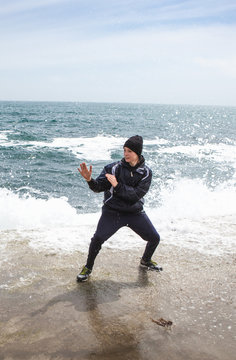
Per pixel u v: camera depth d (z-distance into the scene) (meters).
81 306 2.88
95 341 2.42
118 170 3.05
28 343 2.37
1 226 5.75
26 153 17.84
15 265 3.61
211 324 2.69
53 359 2.21
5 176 12.39
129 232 4.75
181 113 107.94
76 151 19.22
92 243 3.22
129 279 3.42
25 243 4.22
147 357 2.27
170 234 4.71
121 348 2.35
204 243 4.38
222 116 92.88
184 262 3.84
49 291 3.12
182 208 6.75
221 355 2.31
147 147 21.78
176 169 14.24
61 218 6.16
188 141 26.09
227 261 3.87
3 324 2.58
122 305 2.93
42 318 2.68
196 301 3.04
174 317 2.78
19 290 3.11
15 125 38.06
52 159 16.58
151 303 2.98
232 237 4.59
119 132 32.78
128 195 2.92
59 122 46.19
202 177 12.59
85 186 11.40
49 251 4.01
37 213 6.44
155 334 2.53
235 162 16.45
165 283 3.36
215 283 3.38
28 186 11.05
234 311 2.89
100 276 3.46
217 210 6.54
